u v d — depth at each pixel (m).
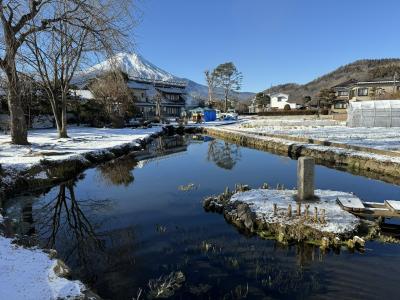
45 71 23.80
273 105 89.75
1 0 14.45
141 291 5.48
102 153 18.98
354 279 5.79
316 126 40.69
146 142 28.69
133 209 10.16
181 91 81.19
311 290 5.47
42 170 13.52
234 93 104.50
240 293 5.39
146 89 65.94
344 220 7.87
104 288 5.59
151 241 7.59
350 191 12.08
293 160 19.89
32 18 16.45
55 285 4.49
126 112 47.16
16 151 17.03
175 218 9.20
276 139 26.44
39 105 36.56
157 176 15.40
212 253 6.88
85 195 12.01
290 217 8.09
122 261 6.59
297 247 7.10
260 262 6.46
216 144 30.31
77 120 44.81
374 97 55.00
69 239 7.86
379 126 36.41
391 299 5.18
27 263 5.16
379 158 15.61
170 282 5.71
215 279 5.85
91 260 6.67
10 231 7.31
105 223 8.95
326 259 6.55
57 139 24.52
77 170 15.65
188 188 12.78
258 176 15.16
